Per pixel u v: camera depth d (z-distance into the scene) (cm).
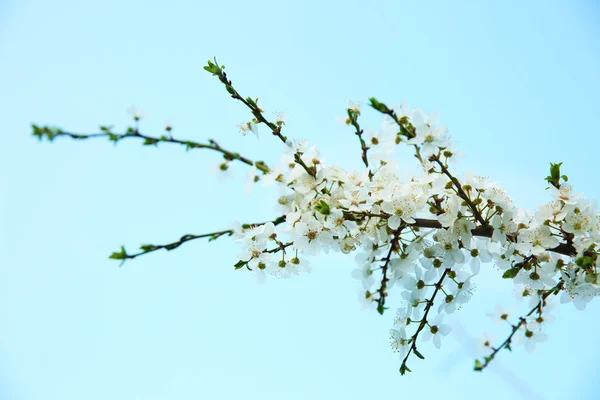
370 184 114
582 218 113
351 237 114
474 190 115
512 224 114
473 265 116
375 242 115
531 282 116
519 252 115
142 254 112
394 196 113
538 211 114
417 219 114
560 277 116
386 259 114
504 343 117
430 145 111
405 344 116
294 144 114
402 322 116
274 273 117
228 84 116
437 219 115
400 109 113
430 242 115
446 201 115
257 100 117
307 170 114
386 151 115
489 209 114
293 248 115
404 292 115
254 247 116
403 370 116
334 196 114
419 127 112
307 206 114
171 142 113
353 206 113
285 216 115
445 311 116
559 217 114
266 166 115
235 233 115
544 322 118
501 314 119
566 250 114
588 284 114
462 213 114
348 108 115
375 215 113
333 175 114
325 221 113
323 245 114
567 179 114
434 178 114
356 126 115
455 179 112
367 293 114
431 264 115
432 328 116
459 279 116
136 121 113
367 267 114
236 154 114
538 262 115
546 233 114
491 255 116
